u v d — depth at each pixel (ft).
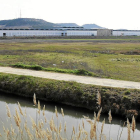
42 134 18.81
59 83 56.75
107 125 40.96
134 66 92.68
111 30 423.64
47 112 46.57
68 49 165.99
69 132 34.17
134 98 46.57
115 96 48.21
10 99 55.67
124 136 36.24
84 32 398.62
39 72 72.08
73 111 48.06
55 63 98.94
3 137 28.84
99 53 142.72
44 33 357.82
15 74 65.87
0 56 118.32
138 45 206.80
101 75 70.90
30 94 57.31
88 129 36.86
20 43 218.38
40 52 143.33
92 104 48.88
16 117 18.84
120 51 152.46
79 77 65.82
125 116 44.42
